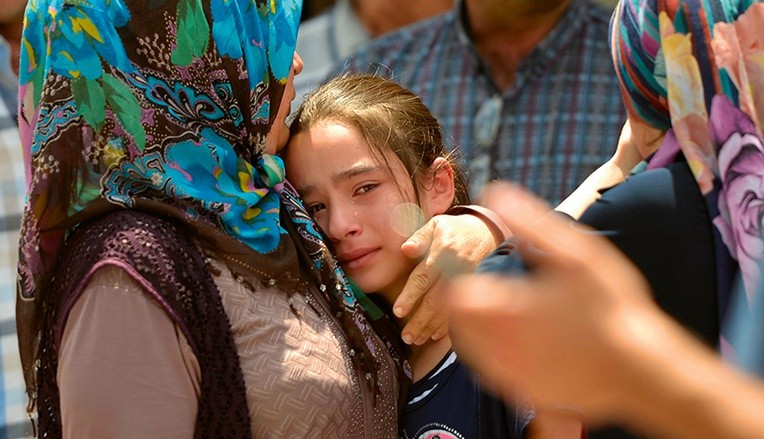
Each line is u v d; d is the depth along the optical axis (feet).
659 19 4.77
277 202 6.59
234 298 6.06
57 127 5.93
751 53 4.57
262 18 6.53
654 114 5.08
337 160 6.86
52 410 6.06
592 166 11.02
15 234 10.89
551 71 11.23
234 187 6.36
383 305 7.16
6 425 10.52
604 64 11.18
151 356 5.67
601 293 2.15
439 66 11.57
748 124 4.47
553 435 4.44
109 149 6.01
